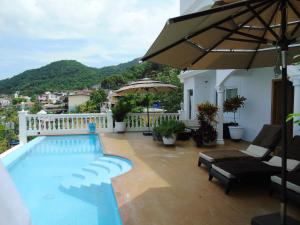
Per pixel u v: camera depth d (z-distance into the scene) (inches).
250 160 216.7
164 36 111.0
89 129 532.1
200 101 576.1
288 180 157.6
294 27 148.5
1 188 52.6
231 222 145.6
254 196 185.2
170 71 1232.2
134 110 663.8
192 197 183.8
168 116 566.6
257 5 105.6
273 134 244.4
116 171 289.7
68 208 192.7
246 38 156.6
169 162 287.3
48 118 523.8
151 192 194.1
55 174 283.9
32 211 187.8
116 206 180.4
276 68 117.3
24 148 406.9
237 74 448.5
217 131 390.3
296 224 122.1
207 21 115.6
